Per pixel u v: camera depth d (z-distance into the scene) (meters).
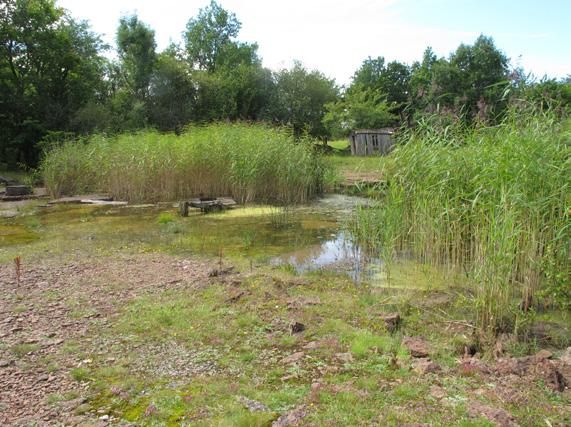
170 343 4.75
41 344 4.75
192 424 3.38
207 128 18.02
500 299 5.02
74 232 10.46
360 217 8.80
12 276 7.02
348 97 33.12
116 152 16.00
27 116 25.23
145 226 11.05
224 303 5.77
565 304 5.44
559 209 5.85
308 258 8.14
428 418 3.35
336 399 3.64
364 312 5.52
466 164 7.29
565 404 3.57
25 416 3.55
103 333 4.99
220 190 15.03
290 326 4.98
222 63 44.22
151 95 32.00
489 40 29.58
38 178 19.91
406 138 9.11
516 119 6.68
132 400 3.75
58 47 26.48
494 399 3.61
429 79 30.06
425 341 4.74
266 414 3.48
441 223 7.33
